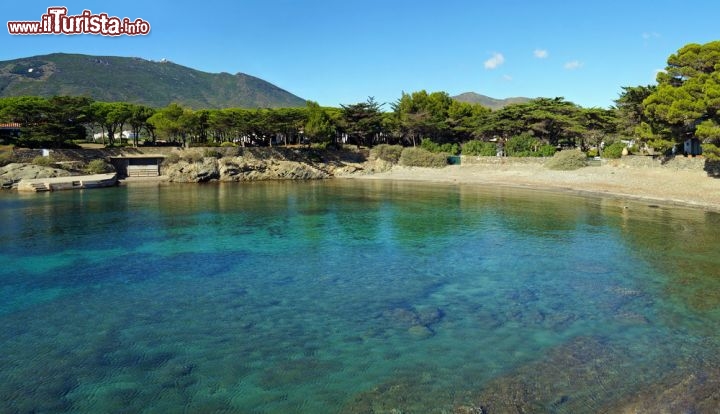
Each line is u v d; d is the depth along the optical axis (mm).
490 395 11773
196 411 11273
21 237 31047
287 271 23250
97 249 27781
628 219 36281
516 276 22062
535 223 35406
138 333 15836
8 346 14820
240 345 14898
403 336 15484
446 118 104688
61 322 16781
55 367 13469
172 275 22562
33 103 73375
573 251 26625
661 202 45062
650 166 59281
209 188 66625
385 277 22156
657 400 11484
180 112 88375
